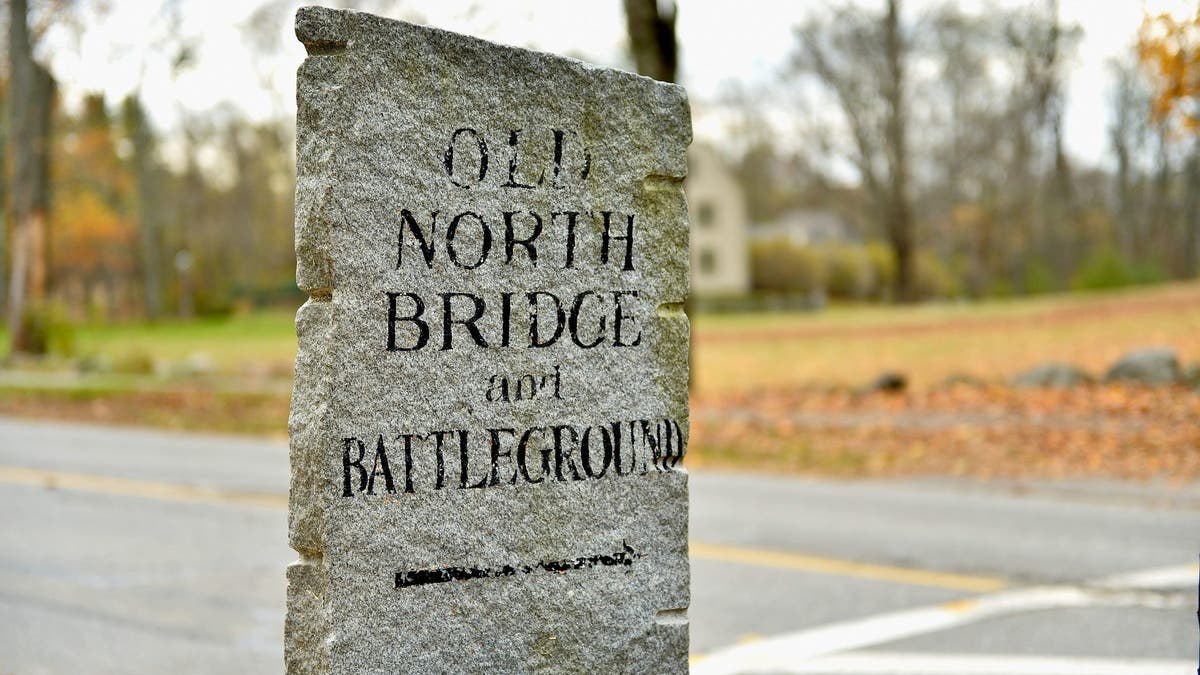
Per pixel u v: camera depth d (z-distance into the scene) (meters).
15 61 32.19
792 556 9.80
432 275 4.79
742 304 61.97
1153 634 7.43
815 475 14.28
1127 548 9.95
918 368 24.55
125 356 29.70
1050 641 7.33
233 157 74.62
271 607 8.39
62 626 7.90
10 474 14.70
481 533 4.91
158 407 22.16
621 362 5.26
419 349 4.76
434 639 4.80
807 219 95.94
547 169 5.07
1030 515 11.53
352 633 4.63
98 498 12.86
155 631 7.78
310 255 4.63
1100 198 76.06
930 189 71.12
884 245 77.00
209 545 10.42
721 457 15.34
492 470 4.93
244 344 41.47
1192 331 27.36
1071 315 36.00
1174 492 12.37
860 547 10.12
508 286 4.97
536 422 5.04
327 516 4.58
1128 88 62.28
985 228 74.88
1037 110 57.59
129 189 64.94
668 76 19.62
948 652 7.16
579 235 5.15
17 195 32.34
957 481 13.49
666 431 5.39
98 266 71.12
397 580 4.72
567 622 5.13
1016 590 8.61
